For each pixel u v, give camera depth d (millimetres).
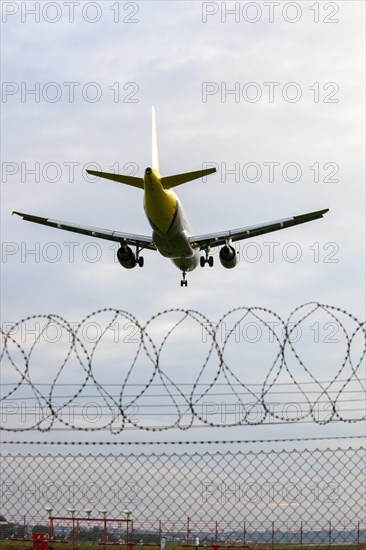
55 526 21578
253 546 21188
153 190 77188
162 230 81250
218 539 21234
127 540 21391
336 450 21234
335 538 20969
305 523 21078
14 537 21500
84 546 21484
